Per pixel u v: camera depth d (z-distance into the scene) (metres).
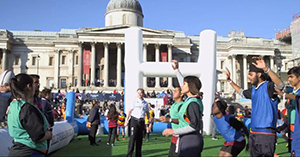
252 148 6.12
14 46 69.06
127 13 75.75
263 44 74.19
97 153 12.16
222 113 6.45
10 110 5.09
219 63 75.12
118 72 62.91
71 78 67.69
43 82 68.81
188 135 5.56
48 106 7.51
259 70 6.35
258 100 6.16
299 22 59.72
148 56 70.69
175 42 70.62
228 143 6.36
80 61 62.78
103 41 63.50
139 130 10.01
